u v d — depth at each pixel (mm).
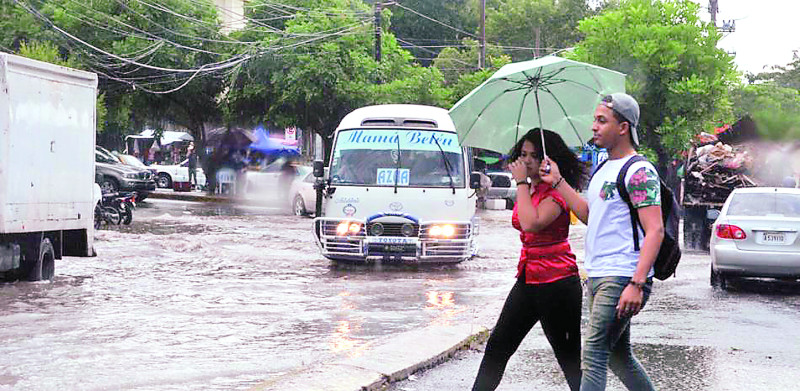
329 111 38031
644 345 9359
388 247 15734
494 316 10758
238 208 33938
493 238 23328
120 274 15250
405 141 16234
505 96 6258
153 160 56875
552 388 7426
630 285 5137
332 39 38281
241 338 9477
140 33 37562
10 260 12859
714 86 27281
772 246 13773
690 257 19984
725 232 14039
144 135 56625
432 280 14844
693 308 12125
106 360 8258
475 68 57562
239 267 16453
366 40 39344
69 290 13195
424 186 15922
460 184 16078
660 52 27609
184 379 7492
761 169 24844
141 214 29516
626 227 5250
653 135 28344
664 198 5223
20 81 12648
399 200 15805
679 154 28188
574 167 5797
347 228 15844
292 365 8109
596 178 5402
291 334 9734
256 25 40656
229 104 40188
